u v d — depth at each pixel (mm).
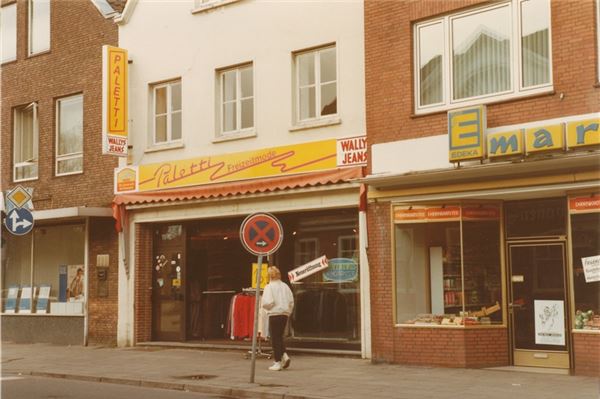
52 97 22469
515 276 14734
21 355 18672
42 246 22656
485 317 14828
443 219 15086
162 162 19594
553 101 13672
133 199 19953
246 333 17703
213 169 18531
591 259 13445
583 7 13453
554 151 13273
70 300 21688
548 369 14242
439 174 14477
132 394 12672
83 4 21875
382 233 15664
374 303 15703
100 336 20672
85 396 12438
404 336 15297
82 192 21344
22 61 23406
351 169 16078
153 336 20203
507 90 14406
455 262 15000
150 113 20188
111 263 20625
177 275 19859
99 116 21203
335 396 11695
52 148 22344
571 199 13703
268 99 17812
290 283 17609
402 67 15516
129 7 20625
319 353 16828
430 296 15195
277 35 17797
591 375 13367
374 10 15992
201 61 19188
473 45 14875
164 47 19922
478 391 12031
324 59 17188
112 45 21031
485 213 14953
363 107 16234
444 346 14867
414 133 15242
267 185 17344
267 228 13469
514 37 14344
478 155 13867
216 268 19359
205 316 19500
